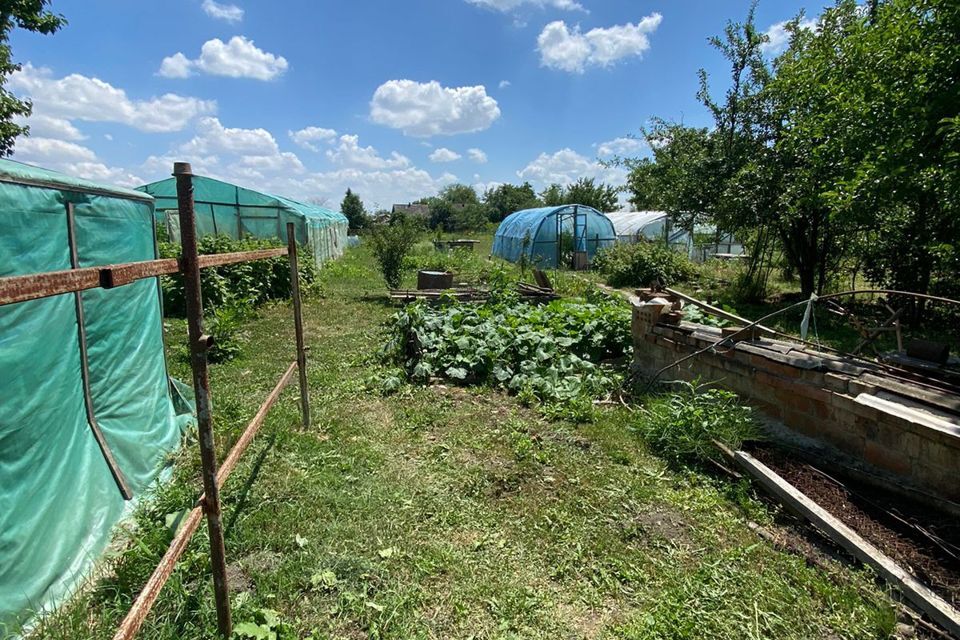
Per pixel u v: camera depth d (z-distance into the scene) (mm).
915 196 6516
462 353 6199
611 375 6051
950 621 2281
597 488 3574
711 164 12586
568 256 20375
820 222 10805
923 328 9148
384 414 4934
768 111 11500
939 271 9102
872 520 3051
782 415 4113
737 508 3314
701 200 12953
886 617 2367
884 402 3396
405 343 6785
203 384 1956
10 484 2309
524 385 5539
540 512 3281
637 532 3080
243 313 9219
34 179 2691
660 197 14266
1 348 2305
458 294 10883
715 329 5164
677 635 2316
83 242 3246
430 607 2490
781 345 4453
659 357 5605
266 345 7520
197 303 1907
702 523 3160
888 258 9977
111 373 3457
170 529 2838
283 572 2639
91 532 2805
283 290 11367
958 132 5156
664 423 4180
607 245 21812
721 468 3725
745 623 2383
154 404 4082
